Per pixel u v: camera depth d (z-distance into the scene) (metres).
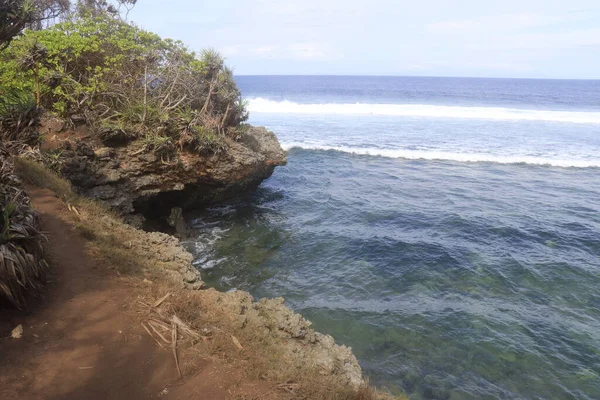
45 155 13.28
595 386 9.30
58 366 5.53
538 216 19.83
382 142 36.84
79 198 11.82
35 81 15.74
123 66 18.97
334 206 20.92
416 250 15.80
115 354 6.01
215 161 18.12
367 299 12.55
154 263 9.41
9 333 5.92
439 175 27.44
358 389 6.75
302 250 15.94
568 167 30.34
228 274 13.97
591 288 13.45
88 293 7.35
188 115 17.12
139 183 16.12
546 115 53.75
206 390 5.68
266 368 6.41
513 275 14.16
